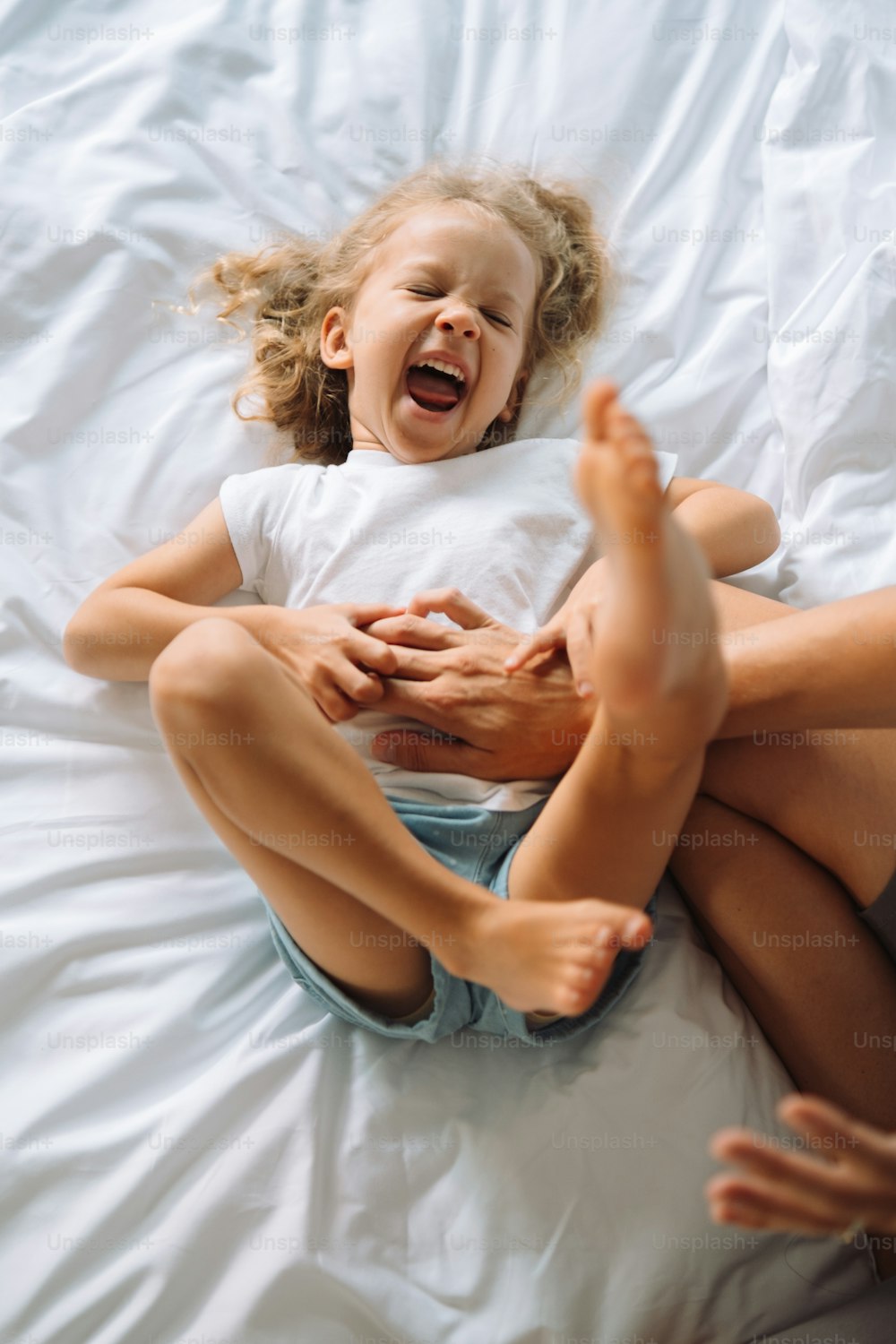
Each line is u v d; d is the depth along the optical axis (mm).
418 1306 817
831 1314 795
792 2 1356
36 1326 793
